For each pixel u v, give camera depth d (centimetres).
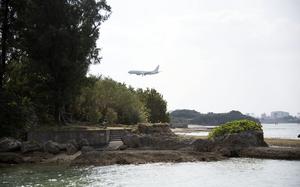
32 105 6006
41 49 5584
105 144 5375
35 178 3256
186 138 5197
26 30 5672
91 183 3027
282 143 5456
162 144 5056
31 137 5169
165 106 10819
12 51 5975
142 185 2959
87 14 5825
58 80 5797
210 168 3850
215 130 5266
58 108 5994
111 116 7388
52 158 4519
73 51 5712
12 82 6203
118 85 8438
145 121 8712
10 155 4328
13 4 5747
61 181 3105
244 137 4969
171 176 3366
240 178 3247
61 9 5597
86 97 7231
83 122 6912
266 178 3231
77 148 5062
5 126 5034
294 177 3259
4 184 2969
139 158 4347
